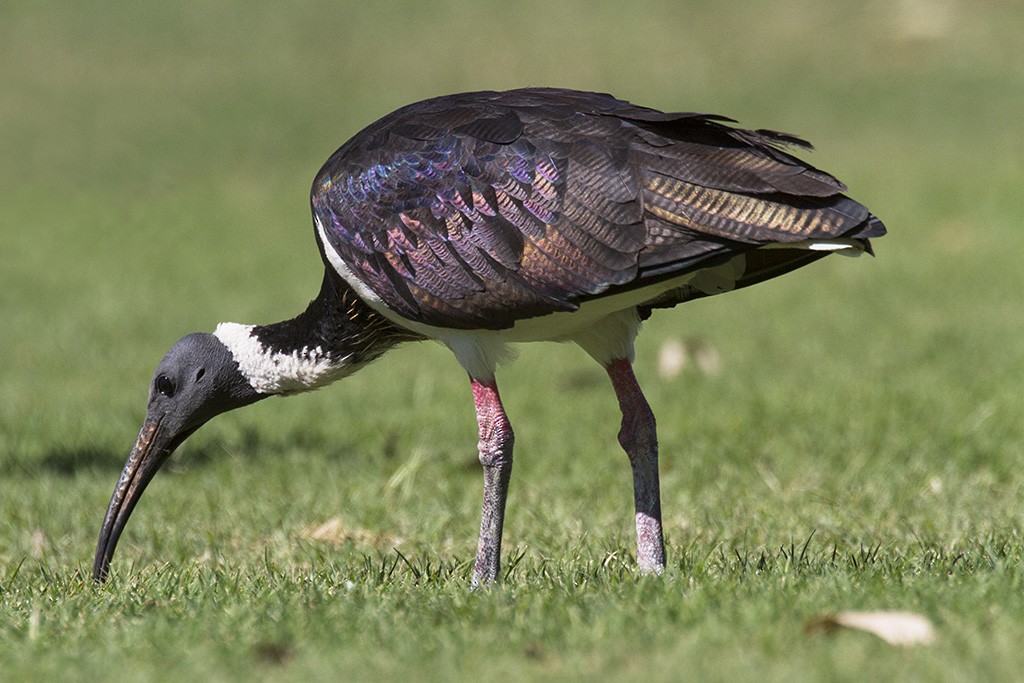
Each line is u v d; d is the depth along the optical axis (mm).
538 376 17422
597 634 6969
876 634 6773
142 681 6551
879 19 38406
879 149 30688
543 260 8211
